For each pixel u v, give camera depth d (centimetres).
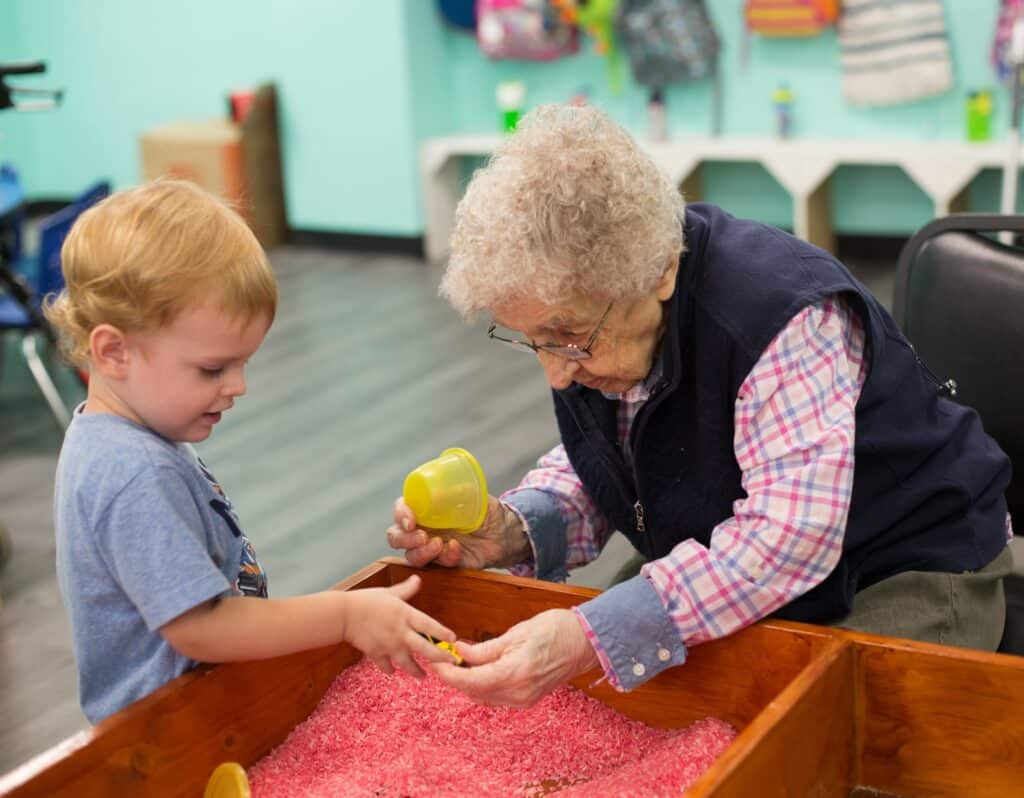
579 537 155
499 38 558
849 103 496
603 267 113
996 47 467
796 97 518
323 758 123
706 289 123
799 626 119
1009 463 143
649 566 122
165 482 109
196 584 106
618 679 119
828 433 119
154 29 647
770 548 117
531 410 366
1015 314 155
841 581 127
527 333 121
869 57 482
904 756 117
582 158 113
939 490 131
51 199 729
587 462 146
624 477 141
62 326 113
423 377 405
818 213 511
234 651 110
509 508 149
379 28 575
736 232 127
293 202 624
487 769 122
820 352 121
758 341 120
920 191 509
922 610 132
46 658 242
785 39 511
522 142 117
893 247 520
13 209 377
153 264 107
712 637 120
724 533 122
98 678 116
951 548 133
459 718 130
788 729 103
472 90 599
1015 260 156
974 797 115
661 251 115
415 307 500
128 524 107
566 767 123
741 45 521
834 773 115
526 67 579
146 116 671
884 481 130
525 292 114
